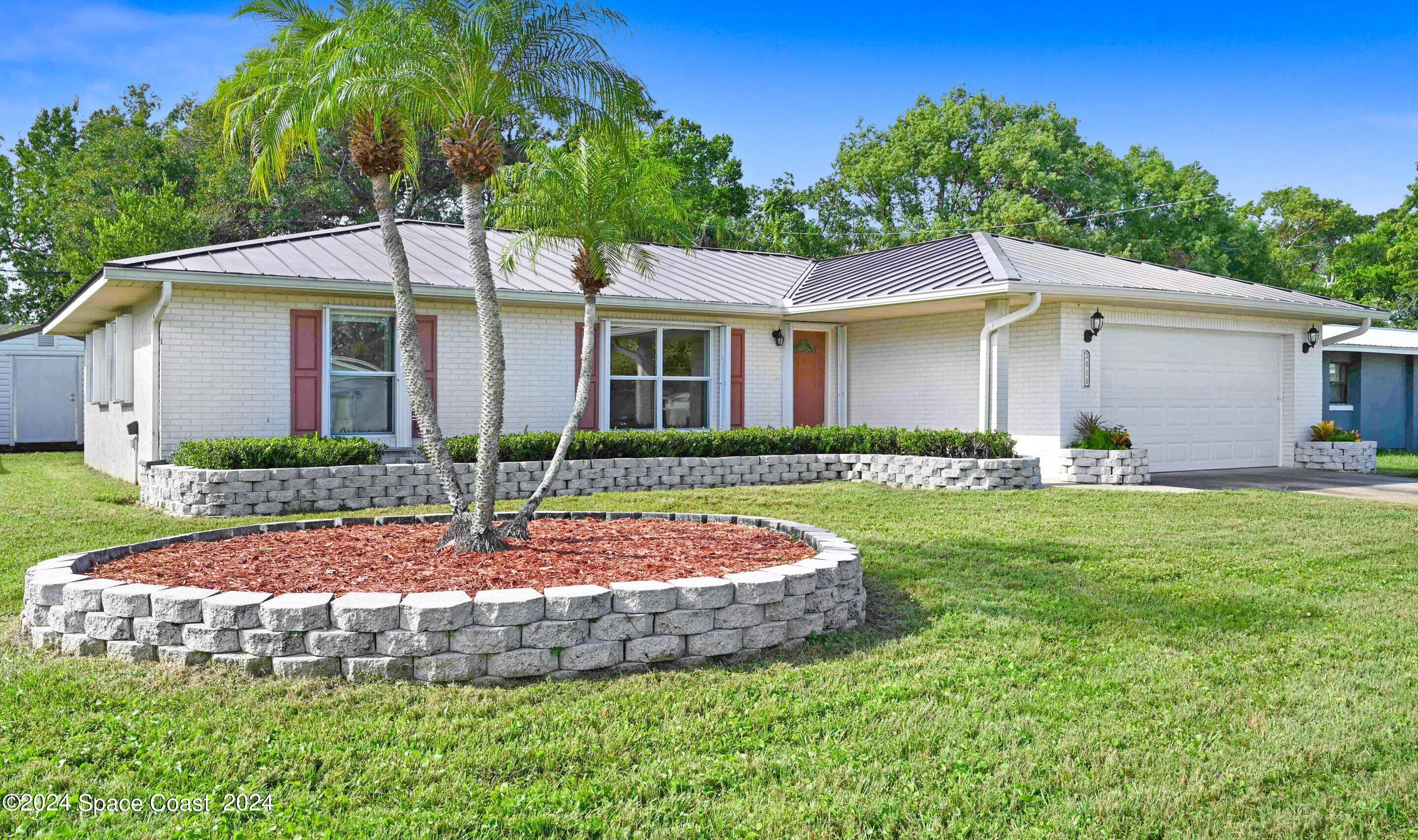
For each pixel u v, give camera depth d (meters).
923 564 7.08
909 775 3.34
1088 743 3.64
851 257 18.92
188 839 2.82
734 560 5.63
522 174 7.55
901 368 15.43
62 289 30.62
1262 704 4.11
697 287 15.00
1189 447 14.75
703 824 2.97
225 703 3.89
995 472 11.67
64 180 30.66
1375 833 2.99
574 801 3.08
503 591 4.45
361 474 10.03
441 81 5.77
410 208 30.89
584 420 13.52
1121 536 8.35
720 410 14.75
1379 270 37.09
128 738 3.52
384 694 4.03
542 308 13.22
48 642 4.67
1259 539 8.21
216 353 11.08
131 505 10.41
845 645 4.96
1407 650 4.93
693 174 32.97
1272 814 3.09
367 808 3.03
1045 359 13.31
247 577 5.05
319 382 11.72
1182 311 14.20
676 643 4.55
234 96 6.60
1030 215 31.55
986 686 4.28
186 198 29.98
